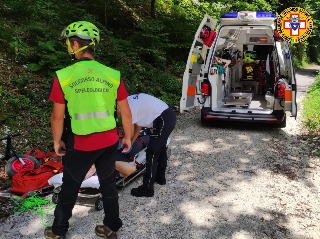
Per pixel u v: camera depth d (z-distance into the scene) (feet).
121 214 10.37
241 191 11.93
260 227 9.61
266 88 26.27
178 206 10.87
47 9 27.71
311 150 16.24
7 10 24.86
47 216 10.17
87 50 7.84
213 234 9.28
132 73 27.63
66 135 8.58
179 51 37.50
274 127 20.58
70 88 7.39
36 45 22.50
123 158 12.24
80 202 11.11
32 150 14.01
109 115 7.84
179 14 41.42
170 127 11.09
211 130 20.29
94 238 9.05
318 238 9.06
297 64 83.46
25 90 18.66
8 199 11.17
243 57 28.12
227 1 51.29
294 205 10.89
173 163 14.75
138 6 41.75
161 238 9.11
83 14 30.42
